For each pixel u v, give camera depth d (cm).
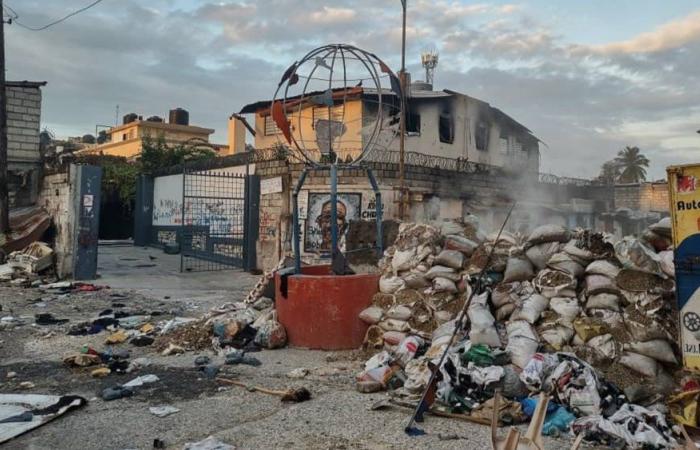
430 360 479
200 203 1931
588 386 404
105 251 2098
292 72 708
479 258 586
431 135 2223
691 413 379
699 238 393
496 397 298
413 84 2506
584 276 506
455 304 588
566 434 383
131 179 2705
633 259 478
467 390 441
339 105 1752
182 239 1566
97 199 1317
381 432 395
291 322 670
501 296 534
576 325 469
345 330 648
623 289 473
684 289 399
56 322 804
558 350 462
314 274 784
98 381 530
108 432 400
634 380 429
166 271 1550
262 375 551
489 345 482
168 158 2788
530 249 546
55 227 1393
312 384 520
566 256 515
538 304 499
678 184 402
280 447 370
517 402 423
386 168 1639
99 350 650
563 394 408
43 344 676
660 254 480
